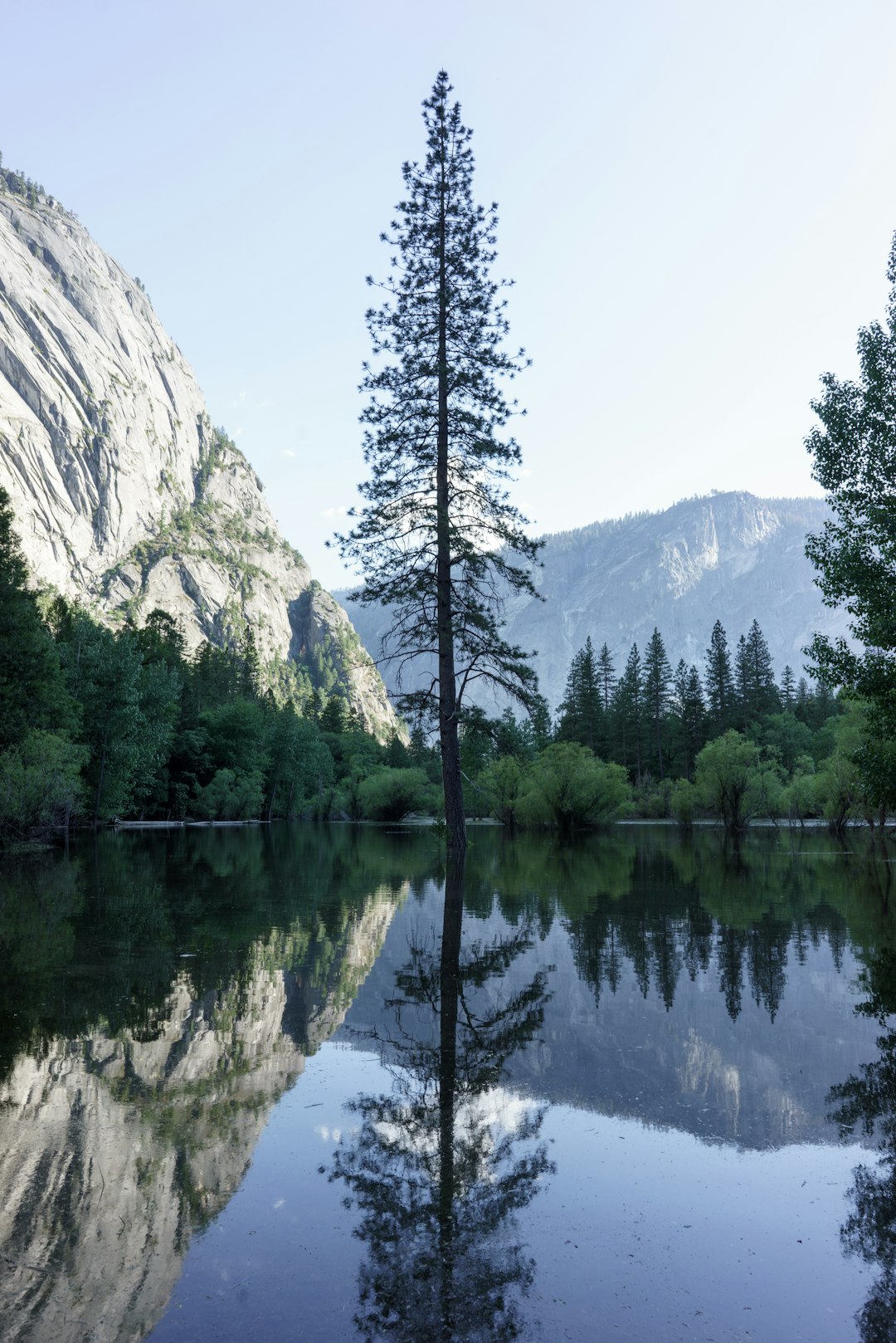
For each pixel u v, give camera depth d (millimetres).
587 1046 5676
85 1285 2744
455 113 22094
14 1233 3104
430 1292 2742
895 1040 5867
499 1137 4109
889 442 13289
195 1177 3602
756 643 90250
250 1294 2713
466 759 22219
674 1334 2520
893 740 14172
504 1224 3221
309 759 83375
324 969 8070
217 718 69312
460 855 19938
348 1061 5312
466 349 21875
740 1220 3287
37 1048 5445
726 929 10875
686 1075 5098
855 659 13492
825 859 24500
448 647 20625
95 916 11656
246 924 10992
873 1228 3234
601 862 23141
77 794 32781
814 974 8023
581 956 8914
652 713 87875
